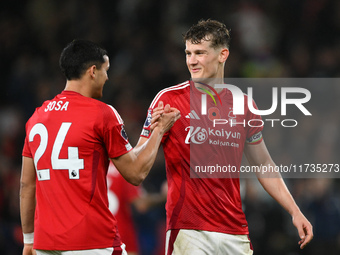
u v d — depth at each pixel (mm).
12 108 40469
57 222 14016
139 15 44312
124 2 45031
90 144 14133
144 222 30609
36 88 41469
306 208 30688
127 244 23344
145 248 30344
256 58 42188
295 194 31703
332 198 31016
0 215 30922
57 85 41125
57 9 45625
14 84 41906
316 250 29844
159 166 31500
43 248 14086
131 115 38188
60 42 44406
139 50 42156
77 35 44469
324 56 43250
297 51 43656
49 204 14156
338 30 44656
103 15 45125
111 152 14289
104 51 15000
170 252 15273
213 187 15211
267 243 30047
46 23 45125
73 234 13906
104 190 14422
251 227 30062
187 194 15148
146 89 40156
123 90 39781
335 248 29781
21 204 15078
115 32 44156
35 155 14406
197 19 43656
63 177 14070
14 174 33312
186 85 15844
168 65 41219
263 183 16688
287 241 29984
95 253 14094
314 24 44969
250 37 43125
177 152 15297
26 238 15336
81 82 14633
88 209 14039
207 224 15148
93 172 14156
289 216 30484
